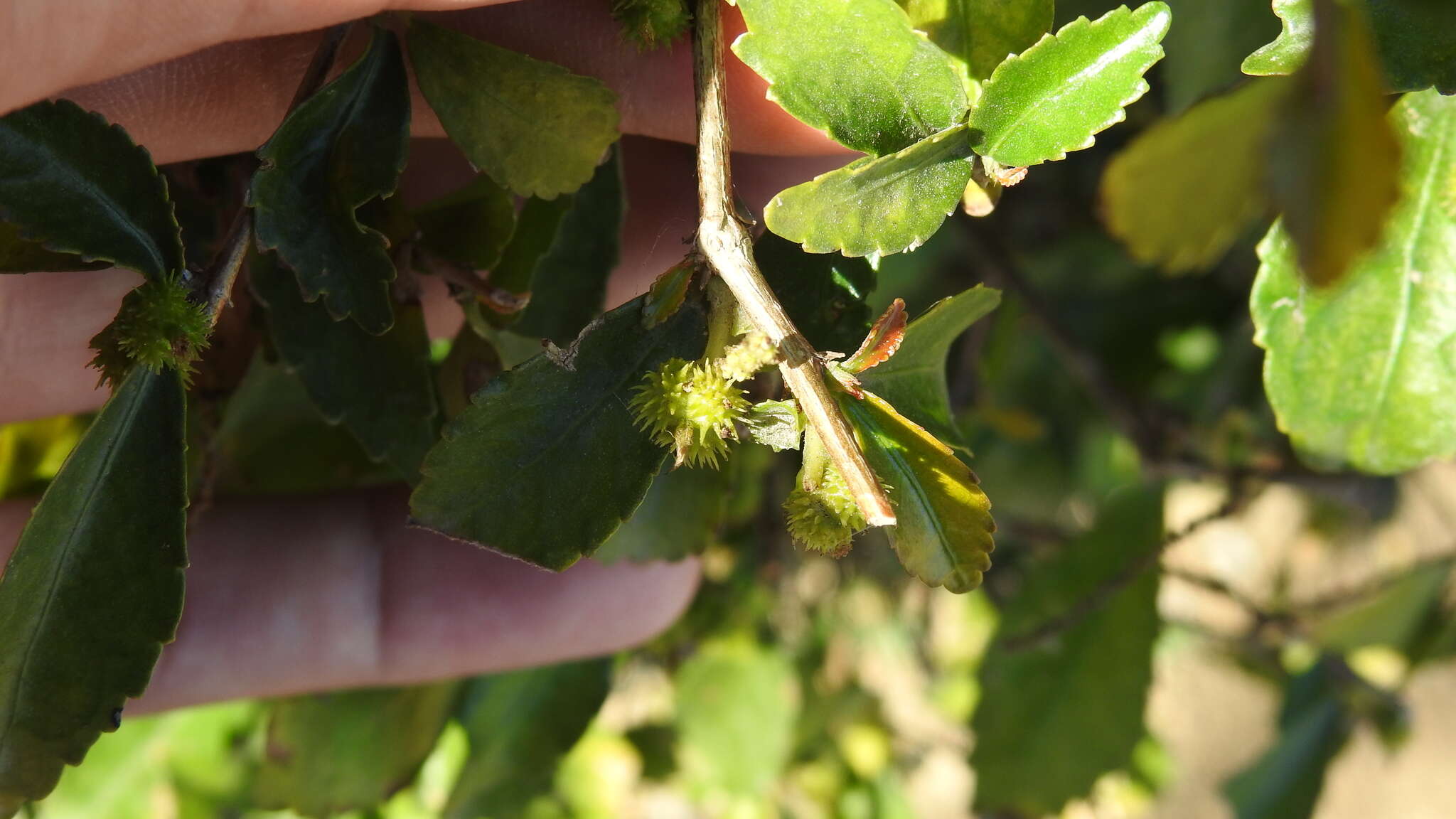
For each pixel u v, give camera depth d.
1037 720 0.30
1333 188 0.12
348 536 0.28
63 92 0.20
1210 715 0.74
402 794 0.34
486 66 0.18
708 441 0.17
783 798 0.46
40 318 0.22
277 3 0.18
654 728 0.41
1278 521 0.58
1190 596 0.57
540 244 0.20
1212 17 0.21
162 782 0.32
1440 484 0.54
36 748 0.17
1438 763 0.76
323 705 0.29
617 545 0.21
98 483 0.17
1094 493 0.49
